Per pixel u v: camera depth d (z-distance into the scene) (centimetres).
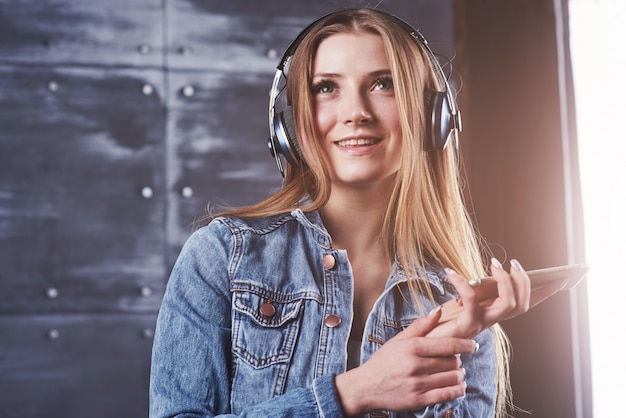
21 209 307
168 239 316
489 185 347
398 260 120
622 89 344
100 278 311
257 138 324
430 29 334
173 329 112
